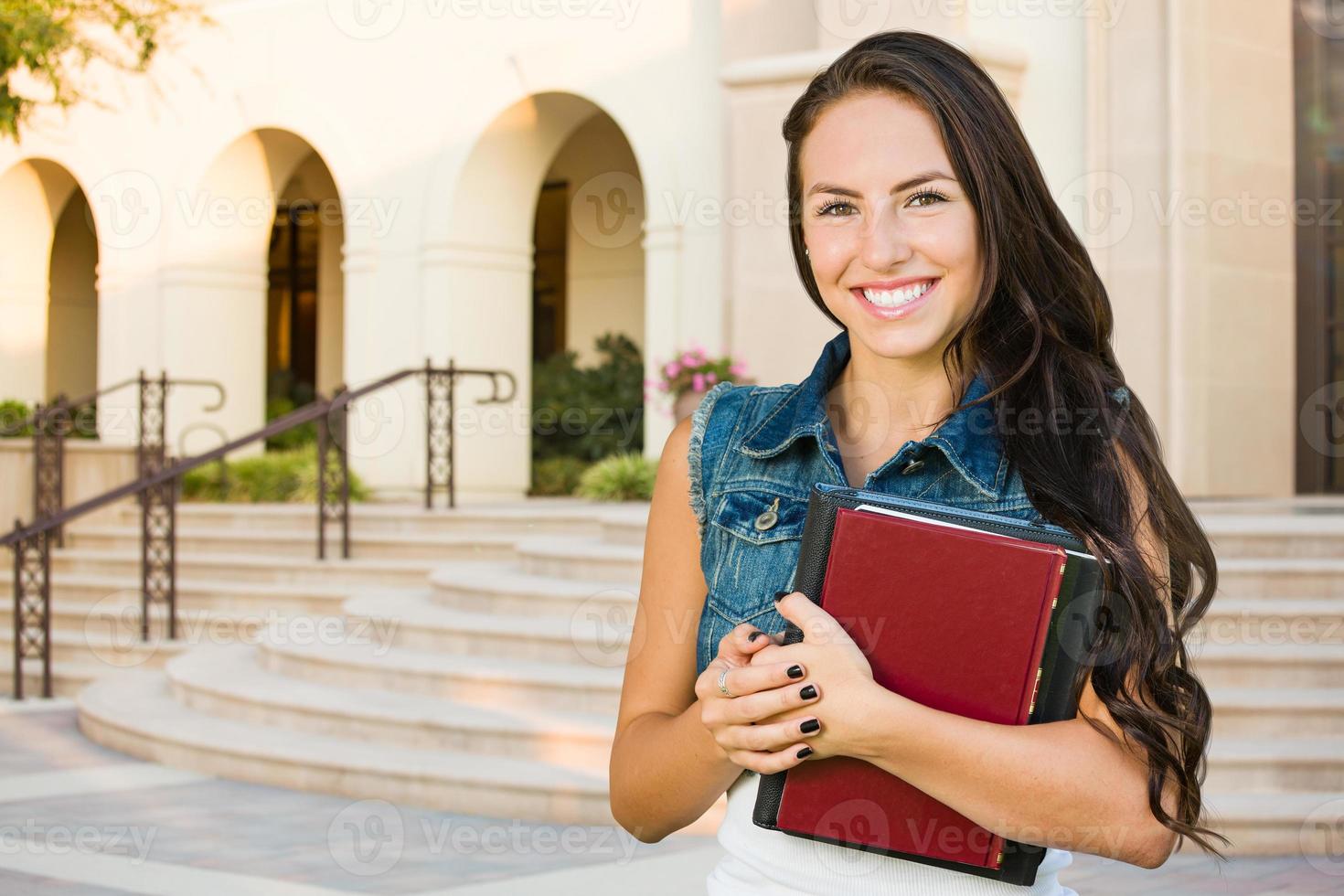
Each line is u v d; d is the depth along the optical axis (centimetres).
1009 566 140
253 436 1060
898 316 153
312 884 512
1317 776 566
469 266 1420
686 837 586
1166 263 1035
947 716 137
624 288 1678
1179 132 1028
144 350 1611
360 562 1081
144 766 742
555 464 1523
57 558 1202
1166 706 146
